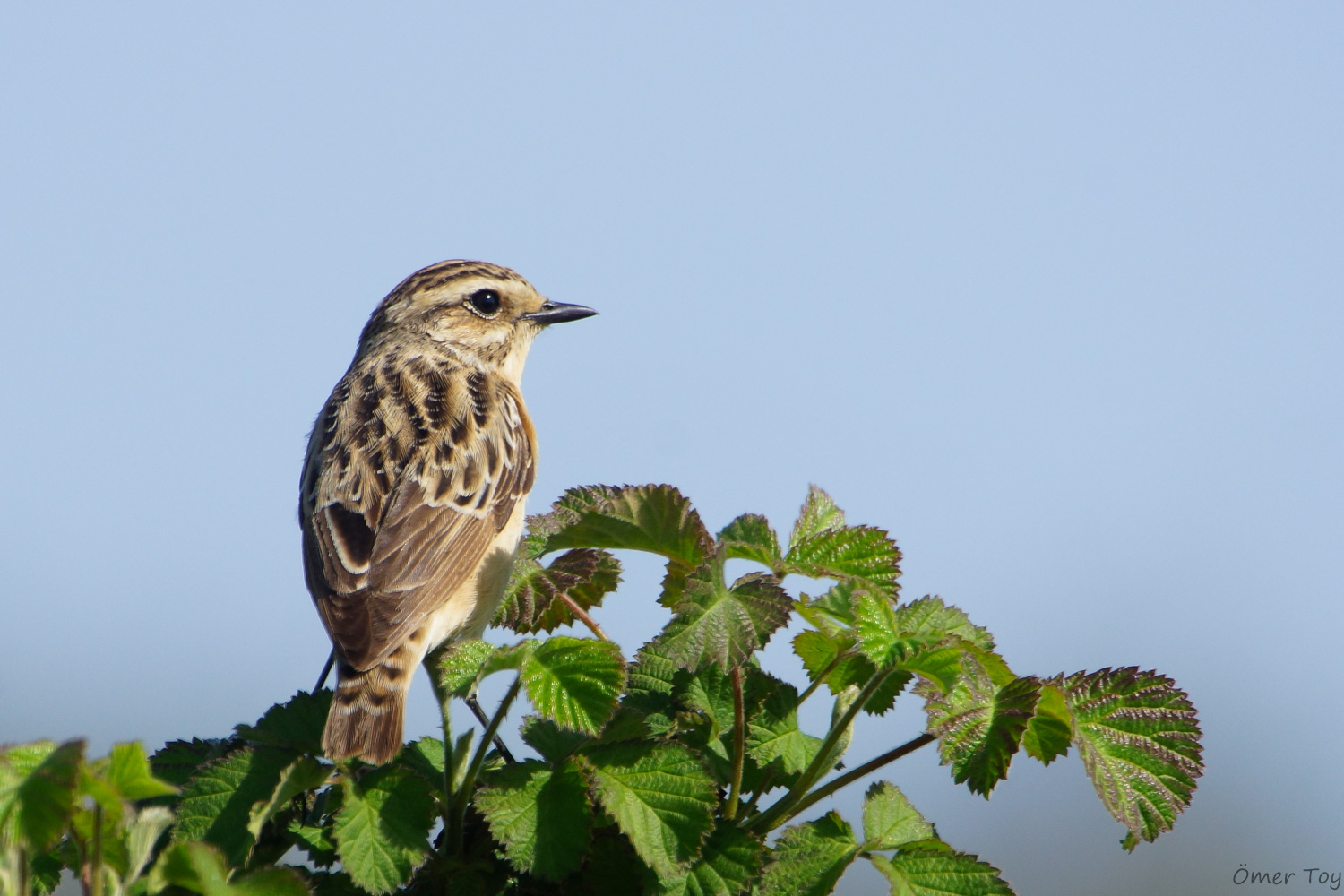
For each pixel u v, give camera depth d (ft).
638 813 25.29
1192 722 26.96
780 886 25.48
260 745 27.27
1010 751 25.36
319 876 26.61
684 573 31.37
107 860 20.66
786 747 28.84
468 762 26.86
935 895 25.35
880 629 26.94
